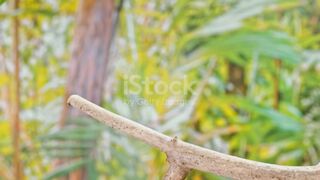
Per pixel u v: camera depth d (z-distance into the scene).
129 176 2.36
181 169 0.86
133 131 0.90
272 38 3.00
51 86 3.38
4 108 3.33
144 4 3.33
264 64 3.60
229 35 3.15
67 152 2.30
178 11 3.30
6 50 3.19
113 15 2.61
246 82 3.81
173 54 3.15
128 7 3.14
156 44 3.21
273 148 3.46
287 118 3.09
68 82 2.51
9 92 3.11
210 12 3.40
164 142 0.87
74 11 3.10
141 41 3.17
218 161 0.83
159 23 3.39
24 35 3.33
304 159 3.46
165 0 3.38
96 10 2.54
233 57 3.29
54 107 3.34
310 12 3.80
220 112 3.58
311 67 3.59
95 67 2.50
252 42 2.94
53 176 2.23
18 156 2.92
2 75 3.06
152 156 2.57
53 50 3.44
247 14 3.06
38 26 3.36
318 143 3.38
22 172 2.95
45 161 2.97
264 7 3.11
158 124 2.52
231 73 3.80
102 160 2.32
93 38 2.52
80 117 2.40
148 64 2.93
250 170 0.81
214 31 3.01
